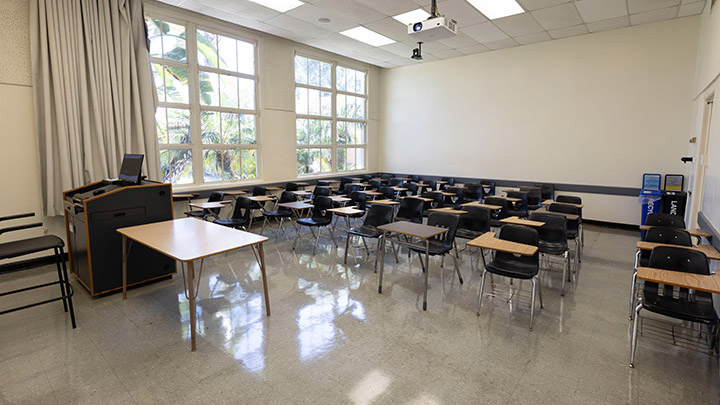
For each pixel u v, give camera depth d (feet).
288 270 15.02
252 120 23.88
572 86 23.77
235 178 23.38
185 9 19.52
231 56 22.34
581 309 11.57
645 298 8.86
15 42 14.25
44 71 14.58
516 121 26.22
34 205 15.16
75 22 15.20
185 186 20.89
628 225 22.66
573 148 24.13
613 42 22.12
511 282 13.10
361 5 18.01
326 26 21.22
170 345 9.35
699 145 15.88
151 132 17.97
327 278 14.14
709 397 7.48
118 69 16.57
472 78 28.02
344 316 10.96
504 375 8.17
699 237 12.17
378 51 26.84
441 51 26.81
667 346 9.41
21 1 14.26
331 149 29.96
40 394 7.54
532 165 25.85
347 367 8.43
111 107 16.40
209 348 9.21
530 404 7.25
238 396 7.46
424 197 20.53
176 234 11.08
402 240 18.13
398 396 7.46
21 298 12.08
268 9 18.61
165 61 19.29
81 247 12.32
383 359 8.76
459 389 7.68
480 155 28.19
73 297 12.15
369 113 32.91
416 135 31.65
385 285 13.47
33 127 14.93
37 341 9.53
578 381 7.98
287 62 25.21
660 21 20.59
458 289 13.15
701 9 18.66
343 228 22.84
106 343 9.45
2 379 8.00
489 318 10.91
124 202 12.34
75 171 15.49
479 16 19.52
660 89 21.01
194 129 20.89
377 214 15.98
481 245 10.54
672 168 21.08
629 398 7.45
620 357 8.92
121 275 12.47
